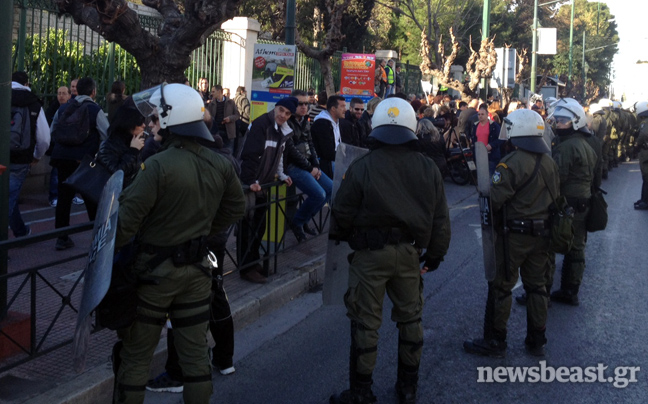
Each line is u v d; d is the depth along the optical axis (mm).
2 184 4523
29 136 6715
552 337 5598
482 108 12172
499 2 46000
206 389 3469
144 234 3404
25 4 9320
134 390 3418
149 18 10648
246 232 6215
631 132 20969
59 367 4309
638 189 15211
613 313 6250
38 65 9633
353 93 13711
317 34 23000
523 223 4844
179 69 6977
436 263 4328
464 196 13031
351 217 4098
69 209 7094
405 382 4277
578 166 6148
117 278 3305
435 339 5516
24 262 6504
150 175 3314
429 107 12344
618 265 8102
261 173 6469
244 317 5707
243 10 22688
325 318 5996
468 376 4805
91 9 6879
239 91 12539
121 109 4973
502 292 5035
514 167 4797
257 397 4422
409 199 4004
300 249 7773
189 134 3426
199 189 3430
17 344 3959
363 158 4102
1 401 3801
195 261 3453
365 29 25219
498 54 21547
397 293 4180
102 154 4895
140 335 3406
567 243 4879
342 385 4617
